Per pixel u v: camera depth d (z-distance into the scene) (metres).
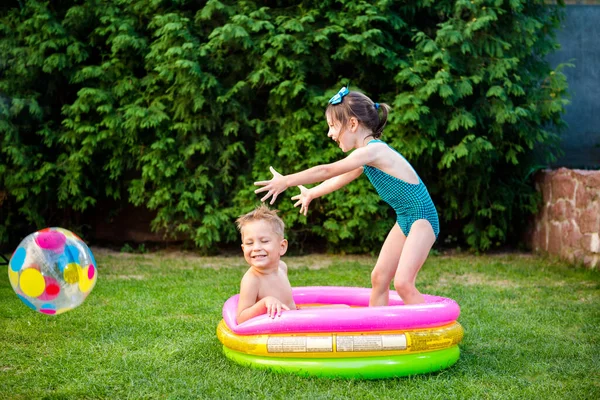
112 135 6.89
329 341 3.00
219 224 6.87
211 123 6.86
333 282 5.62
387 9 6.79
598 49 7.84
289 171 7.00
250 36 6.77
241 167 7.27
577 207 6.29
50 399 2.74
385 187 3.41
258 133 7.07
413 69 6.58
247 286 3.29
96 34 7.07
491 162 7.09
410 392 2.83
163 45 6.68
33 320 4.09
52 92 7.23
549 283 5.58
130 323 4.04
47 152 7.27
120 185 7.37
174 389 2.83
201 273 5.99
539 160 7.54
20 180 6.88
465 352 3.48
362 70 6.89
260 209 3.39
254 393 2.77
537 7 7.12
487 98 6.81
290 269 6.32
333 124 3.53
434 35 7.17
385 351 3.01
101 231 7.85
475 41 6.71
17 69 6.81
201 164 7.12
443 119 6.69
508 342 3.68
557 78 6.98
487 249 7.52
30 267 3.04
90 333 3.81
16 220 7.38
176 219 7.21
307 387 2.87
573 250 6.38
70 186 6.96
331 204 6.93
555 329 3.98
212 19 7.02
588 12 7.83
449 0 6.90
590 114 7.86
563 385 2.94
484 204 7.08
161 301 4.74
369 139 3.51
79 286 3.12
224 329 3.35
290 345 3.02
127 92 7.02
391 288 5.77
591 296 5.03
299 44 6.56
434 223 3.41
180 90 6.67
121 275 5.88
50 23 6.79
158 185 6.98
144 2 6.91
